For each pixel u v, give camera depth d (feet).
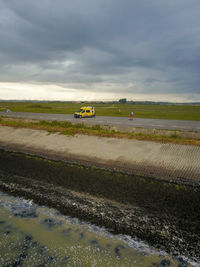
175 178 37.40
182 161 43.86
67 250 19.84
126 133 64.08
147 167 42.83
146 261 18.63
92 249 19.99
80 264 18.20
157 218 25.07
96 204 28.14
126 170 41.91
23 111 186.91
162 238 21.59
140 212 26.32
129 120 108.68
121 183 35.55
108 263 18.35
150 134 62.69
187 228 23.25
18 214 25.76
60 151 55.42
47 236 21.80
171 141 53.57
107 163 45.98
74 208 27.12
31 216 25.36
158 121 103.30
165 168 41.78
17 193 31.32
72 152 54.08
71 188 33.19
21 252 19.58
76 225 23.62
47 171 41.29
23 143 64.23
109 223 23.98
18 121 92.27
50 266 17.99
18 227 23.24
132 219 24.80
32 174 39.47
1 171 41.19
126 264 18.24
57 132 70.33
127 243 20.84
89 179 37.17
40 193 31.32
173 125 84.84
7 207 27.35
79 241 21.04
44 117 121.08
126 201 29.14
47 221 24.35
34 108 243.60
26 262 18.39
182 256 19.26
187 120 110.01
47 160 49.08
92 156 50.65
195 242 21.07
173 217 25.35
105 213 25.99
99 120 106.52
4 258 18.86
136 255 19.31
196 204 28.55
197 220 24.80
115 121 101.65
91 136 64.03
